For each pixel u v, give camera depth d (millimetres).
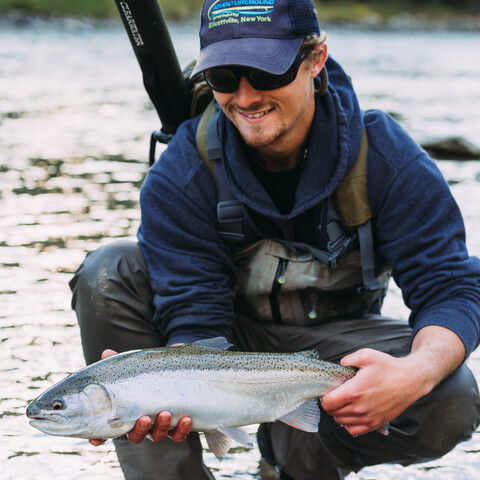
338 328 2609
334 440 2449
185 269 2461
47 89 11859
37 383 3113
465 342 2232
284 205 2520
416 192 2383
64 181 6535
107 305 2441
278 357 2156
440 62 19609
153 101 2824
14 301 3992
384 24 35438
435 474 2633
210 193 2504
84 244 4930
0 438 2727
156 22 2695
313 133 2379
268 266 2529
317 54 2350
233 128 2441
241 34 2250
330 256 2455
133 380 2010
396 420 2330
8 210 5621
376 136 2449
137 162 7336
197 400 2057
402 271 2412
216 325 2432
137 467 2369
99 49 18438
